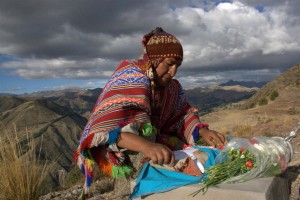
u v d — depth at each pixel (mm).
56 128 139875
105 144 2359
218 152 2678
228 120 28359
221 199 2156
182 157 2580
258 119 21844
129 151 2496
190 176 2400
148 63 2531
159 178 2418
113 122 2260
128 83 2396
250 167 2316
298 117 17453
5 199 5105
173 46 2529
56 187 7145
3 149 5250
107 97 2367
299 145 7496
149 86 2477
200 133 2936
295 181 3799
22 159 5285
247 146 2396
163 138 2916
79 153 2408
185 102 3025
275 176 2406
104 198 5172
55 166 5598
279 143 2438
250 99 84625
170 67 2568
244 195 2111
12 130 5320
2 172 5227
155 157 2184
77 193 6191
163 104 2779
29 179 5316
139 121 2307
